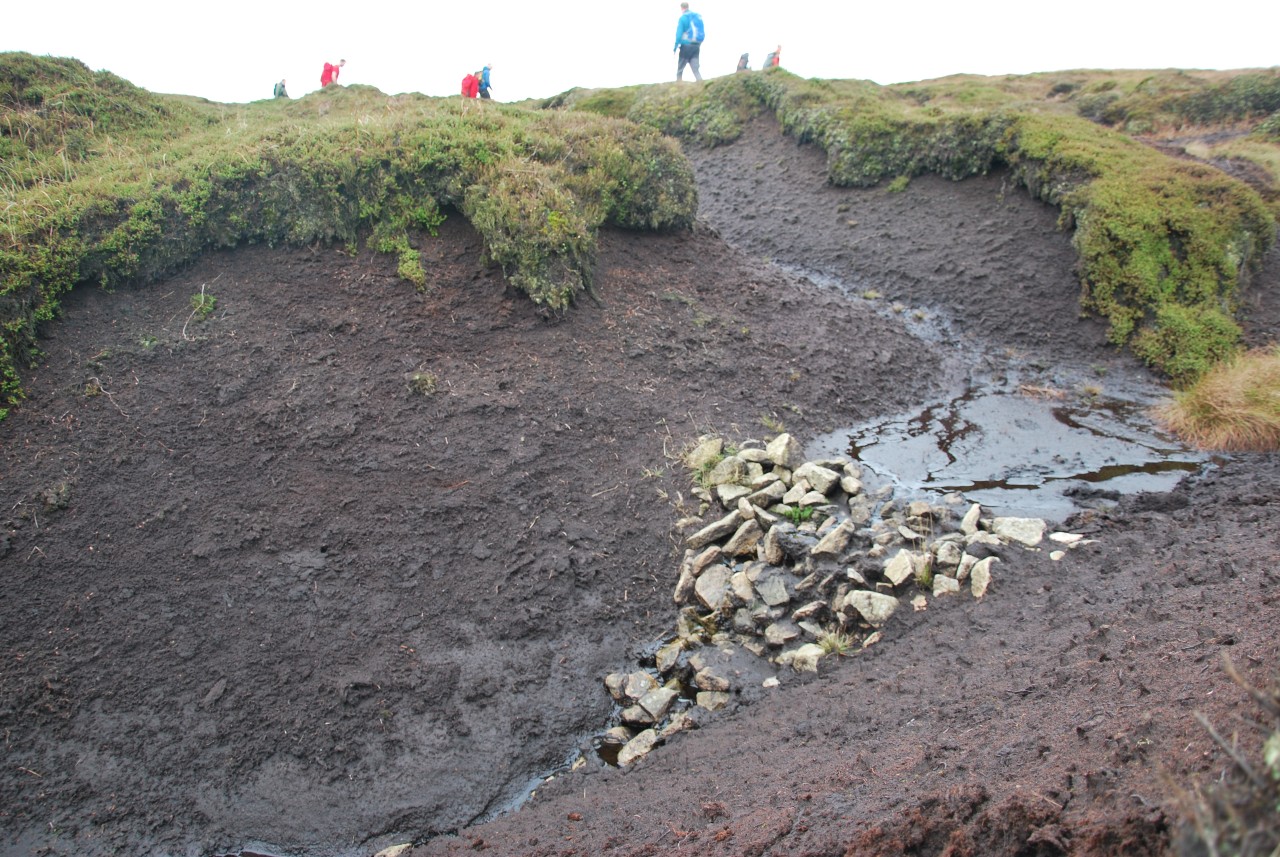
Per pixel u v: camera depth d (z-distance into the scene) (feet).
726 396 28.68
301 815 16.28
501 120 36.11
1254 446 27.02
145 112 37.86
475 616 20.30
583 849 12.69
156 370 24.22
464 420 25.02
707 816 12.43
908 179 47.34
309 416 24.04
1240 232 37.55
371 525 21.89
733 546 21.74
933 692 14.84
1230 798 6.42
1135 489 24.93
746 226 48.70
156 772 16.67
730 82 60.54
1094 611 16.14
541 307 28.94
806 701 16.69
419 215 30.07
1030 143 42.80
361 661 19.02
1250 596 13.89
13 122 33.63
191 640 18.89
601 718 18.69
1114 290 36.11
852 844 9.55
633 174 35.86
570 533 22.48
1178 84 61.57
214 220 28.07
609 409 26.66
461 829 16.05
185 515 21.18
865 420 29.48
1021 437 28.66
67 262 25.03
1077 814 8.61
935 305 39.09
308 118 39.96
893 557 20.17
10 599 18.84
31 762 16.60
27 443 21.65
